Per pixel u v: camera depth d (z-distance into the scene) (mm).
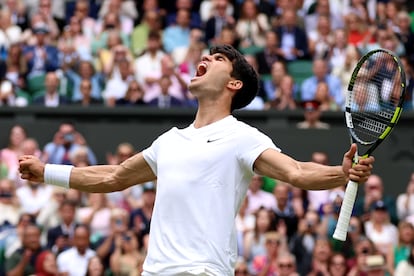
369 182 27453
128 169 12656
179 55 32969
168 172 11992
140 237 25297
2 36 33875
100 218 26156
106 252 24672
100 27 34312
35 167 12938
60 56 33000
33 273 24453
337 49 32844
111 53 32844
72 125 30141
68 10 36000
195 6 35000
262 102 31812
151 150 12461
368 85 14633
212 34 34125
